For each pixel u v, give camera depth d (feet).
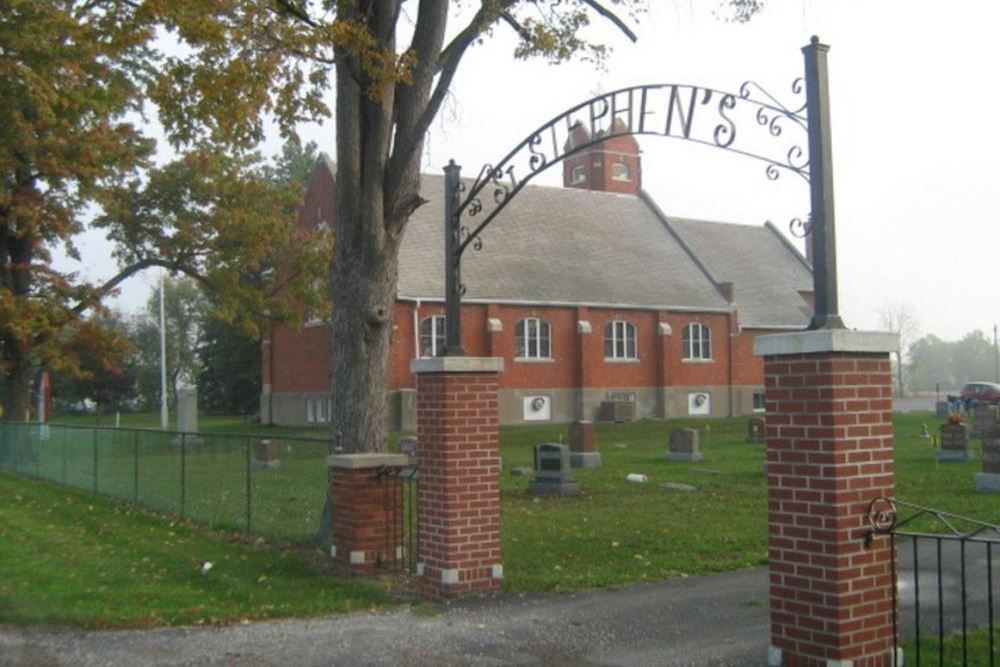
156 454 59.77
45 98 81.30
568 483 61.05
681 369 163.43
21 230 97.45
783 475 21.77
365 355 39.52
